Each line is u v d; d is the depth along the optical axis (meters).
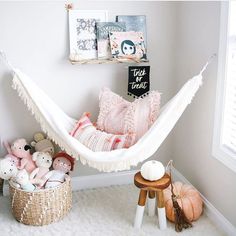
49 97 2.75
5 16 2.56
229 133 2.34
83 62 2.65
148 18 2.83
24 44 2.64
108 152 2.40
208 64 2.45
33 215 2.48
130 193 2.95
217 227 2.48
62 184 2.53
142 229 2.47
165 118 2.38
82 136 2.60
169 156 3.18
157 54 2.91
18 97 2.74
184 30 2.76
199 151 2.68
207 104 2.51
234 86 2.24
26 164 2.69
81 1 2.68
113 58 2.71
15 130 2.81
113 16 2.76
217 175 2.46
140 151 2.40
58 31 2.68
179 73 2.90
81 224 2.54
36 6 2.60
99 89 2.87
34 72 2.72
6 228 2.49
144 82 2.84
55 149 2.91
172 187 2.45
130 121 2.59
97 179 3.04
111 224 2.54
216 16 2.32
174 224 2.53
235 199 2.28
